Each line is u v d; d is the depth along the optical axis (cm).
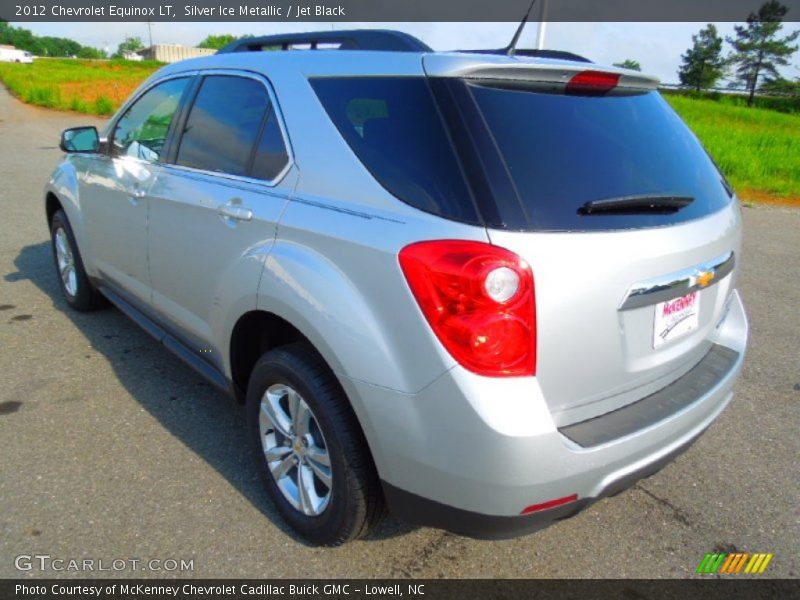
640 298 202
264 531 254
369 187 209
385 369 193
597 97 232
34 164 1132
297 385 230
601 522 271
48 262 583
